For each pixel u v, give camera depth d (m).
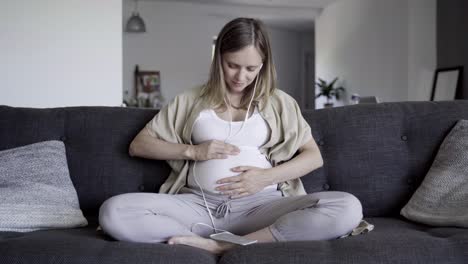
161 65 7.91
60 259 1.12
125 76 7.75
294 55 9.90
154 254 1.14
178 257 1.14
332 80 7.86
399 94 5.95
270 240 1.34
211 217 1.53
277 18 8.50
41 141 1.77
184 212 1.50
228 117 1.67
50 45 3.89
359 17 6.93
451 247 1.16
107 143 1.77
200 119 1.66
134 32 7.58
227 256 1.17
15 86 3.82
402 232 1.36
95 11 3.99
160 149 1.62
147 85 7.83
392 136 1.76
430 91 5.69
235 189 1.53
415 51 5.68
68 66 3.94
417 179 1.73
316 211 1.32
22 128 1.79
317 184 1.73
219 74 1.65
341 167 1.74
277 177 1.57
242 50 1.56
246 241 1.28
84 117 1.82
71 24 3.93
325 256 1.13
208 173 1.57
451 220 1.43
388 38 6.17
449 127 1.75
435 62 5.69
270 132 1.66
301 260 1.11
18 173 1.62
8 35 3.79
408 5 5.70
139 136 1.70
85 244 1.19
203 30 8.12
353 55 7.15
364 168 1.73
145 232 1.31
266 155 1.68
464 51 5.18
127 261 1.11
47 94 3.89
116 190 1.74
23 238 1.27
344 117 1.80
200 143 1.66
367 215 1.73
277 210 1.47
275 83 1.72
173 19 7.94
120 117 1.82
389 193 1.72
